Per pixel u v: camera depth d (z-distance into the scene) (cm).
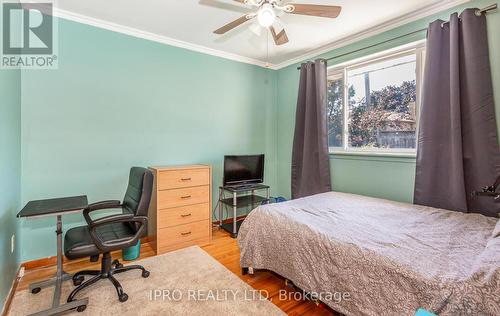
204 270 225
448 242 146
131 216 187
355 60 303
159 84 297
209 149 343
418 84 253
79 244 174
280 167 410
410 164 252
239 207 349
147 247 280
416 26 246
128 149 278
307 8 174
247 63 376
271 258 191
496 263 104
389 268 125
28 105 223
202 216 291
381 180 276
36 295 187
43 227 233
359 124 311
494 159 197
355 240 150
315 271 158
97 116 257
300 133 354
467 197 209
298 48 331
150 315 165
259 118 395
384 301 125
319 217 195
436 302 106
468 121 208
